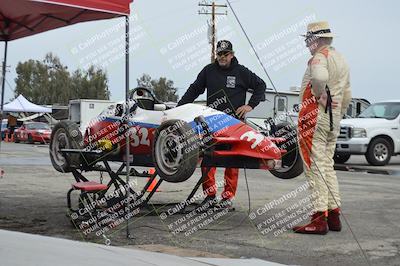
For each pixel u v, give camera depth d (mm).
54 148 7340
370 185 10766
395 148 16078
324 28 5758
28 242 1973
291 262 4574
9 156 17562
